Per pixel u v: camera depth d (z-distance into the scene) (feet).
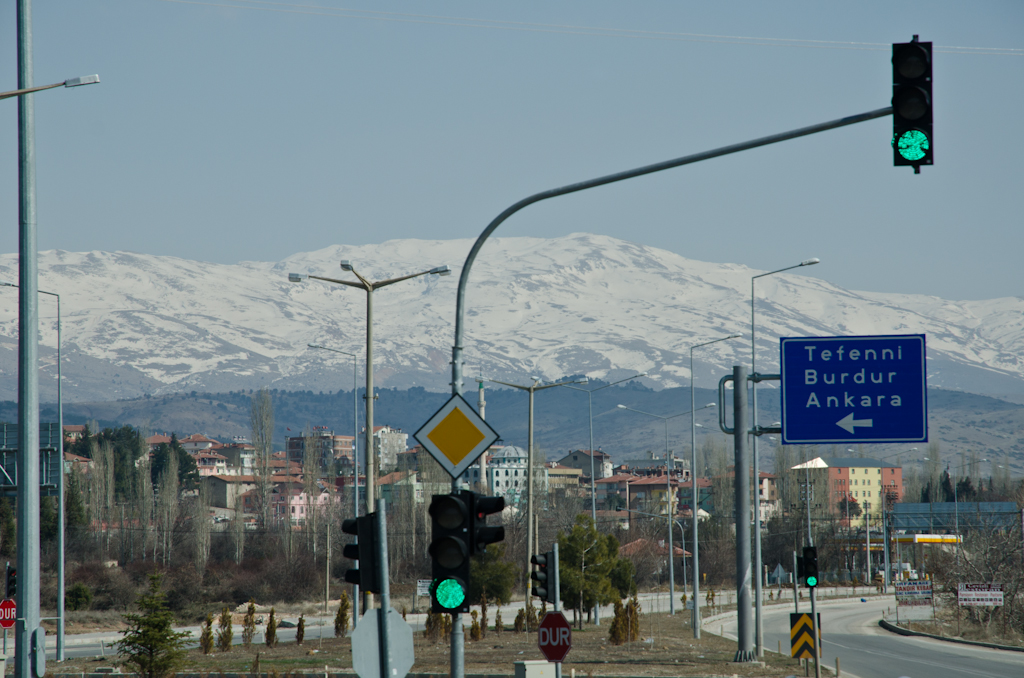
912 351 313.32
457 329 215.31
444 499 166.20
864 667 478.18
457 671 187.01
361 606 470.80
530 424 571.69
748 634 443.73
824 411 314.76
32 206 218.38
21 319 216.13
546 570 278.05
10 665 401.90
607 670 419.95
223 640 595.06
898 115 159.63
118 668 476.13
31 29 222.69
